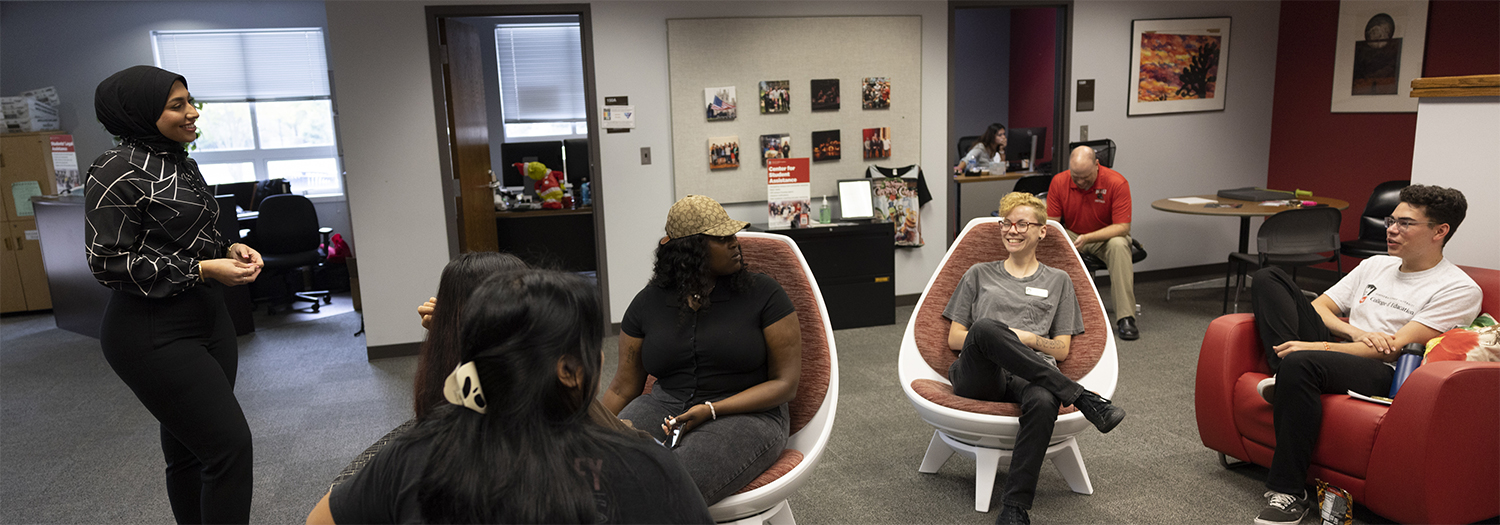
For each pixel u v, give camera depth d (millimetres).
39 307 6238
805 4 4996
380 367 4523
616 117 4852
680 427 1817
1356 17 5430
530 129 8328
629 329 2086
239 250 2145
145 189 1903
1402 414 2156
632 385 2111
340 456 3211
